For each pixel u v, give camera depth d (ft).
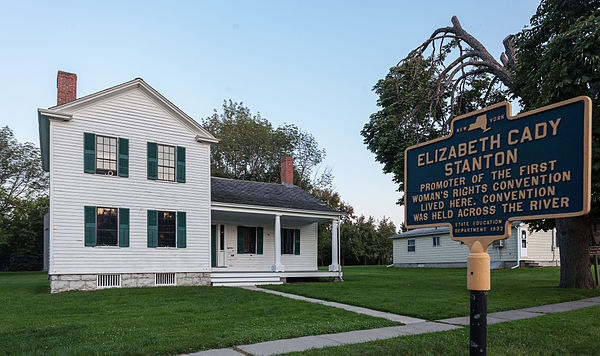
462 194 19.40
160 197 62.64
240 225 78.69
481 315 17.30
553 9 51.55
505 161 17.60
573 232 58.08
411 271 109.70
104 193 58.18
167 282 62.49
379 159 76.07
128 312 37.91
